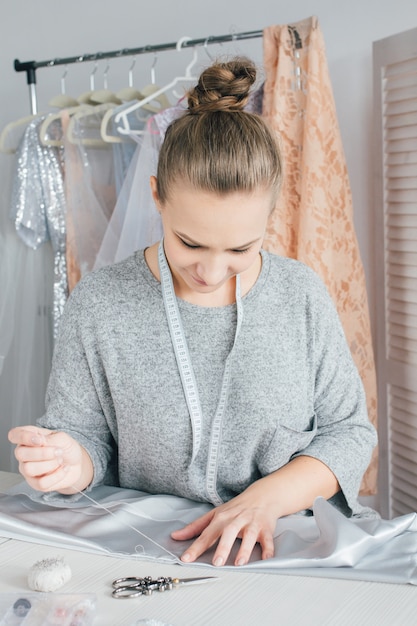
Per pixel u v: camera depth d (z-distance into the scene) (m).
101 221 2.43
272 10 2.45
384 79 2.13
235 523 1.07
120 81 2.81
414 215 2.07
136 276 1.26
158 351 1.23
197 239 1.02
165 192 1.03
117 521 1.14
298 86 2.04
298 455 1.26
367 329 2.16
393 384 2.22
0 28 3.04
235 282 1.23
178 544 1.08
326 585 0.95
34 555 1.06
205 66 1.23
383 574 0.96
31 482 1.08
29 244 2.46
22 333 2.50
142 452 1.27
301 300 1.27
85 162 2.41
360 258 2.20
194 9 2.60
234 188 0.98
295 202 2.08
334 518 1.04
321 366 1.29
